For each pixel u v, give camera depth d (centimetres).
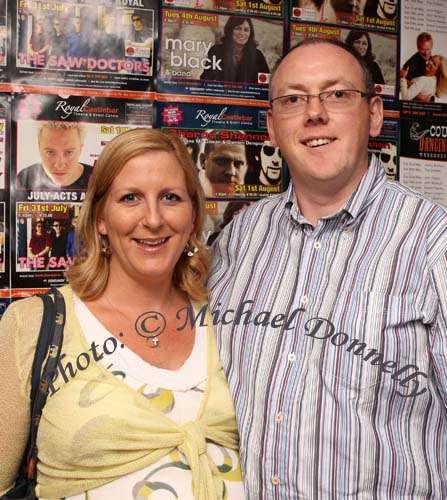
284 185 193
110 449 131
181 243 144
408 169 204
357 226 145
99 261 145
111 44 174
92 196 145
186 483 132
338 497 130
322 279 143
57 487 133
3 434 133
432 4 204
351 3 196
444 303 132
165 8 178
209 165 185
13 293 169
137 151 139
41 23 168
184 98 181
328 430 131
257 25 187
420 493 130
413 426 133
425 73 205
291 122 148
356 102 146
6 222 168
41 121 169
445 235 136
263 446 136
